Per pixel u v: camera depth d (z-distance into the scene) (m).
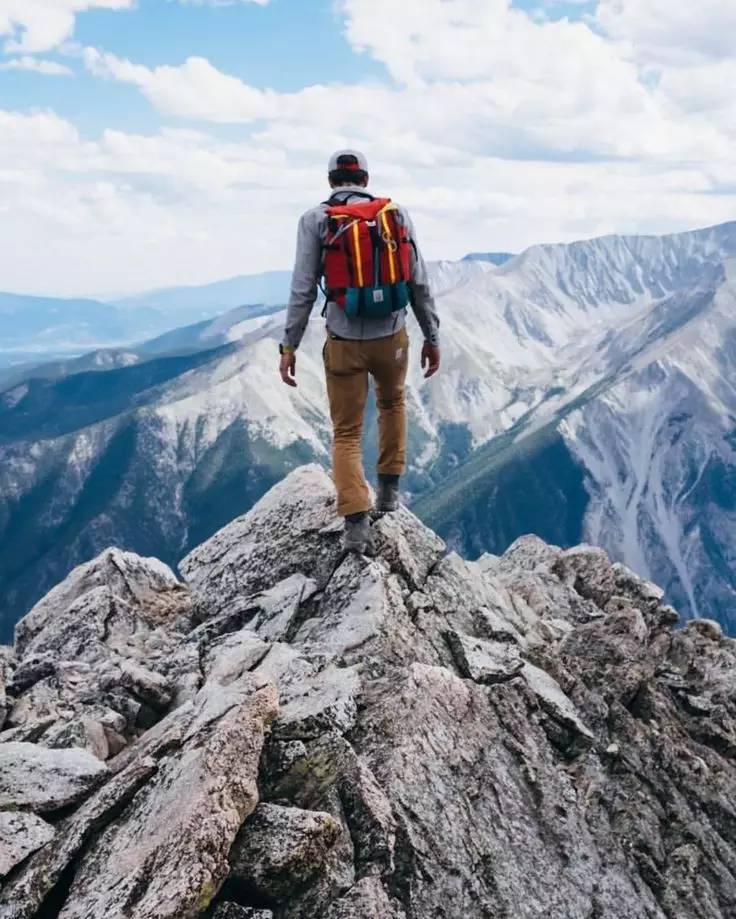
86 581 13.95
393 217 10.30
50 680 11.13
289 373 11.04
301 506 14.30
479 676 11.12
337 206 10.34
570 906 8.46
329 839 7.49
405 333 11.27
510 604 14.75
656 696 13.02
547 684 11.69
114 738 10.01
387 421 12.62
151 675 11.02
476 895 8.01
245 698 8.94
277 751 8.54
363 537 12.36
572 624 16.50
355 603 11.81
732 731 13.25
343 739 8.66
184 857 6.70
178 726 8.95
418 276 10.85
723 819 10.80
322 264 10.55
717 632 17.61
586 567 18.86
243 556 14.08
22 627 13.95
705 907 9.41
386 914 7.15
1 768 8.34
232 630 12.59
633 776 10.79
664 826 10.33
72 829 7.62
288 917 7.17
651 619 17.17
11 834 7.49
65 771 8.40
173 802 7.41
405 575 12.86
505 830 8.84
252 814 7.60
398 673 10.08
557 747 10.80
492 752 9.68
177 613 13.64
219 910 6.98
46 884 7.13
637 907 8.90
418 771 8.79
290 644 11.66
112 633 12.93
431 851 8.12
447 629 12.09
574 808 9.62
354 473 11.99
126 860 7.03
